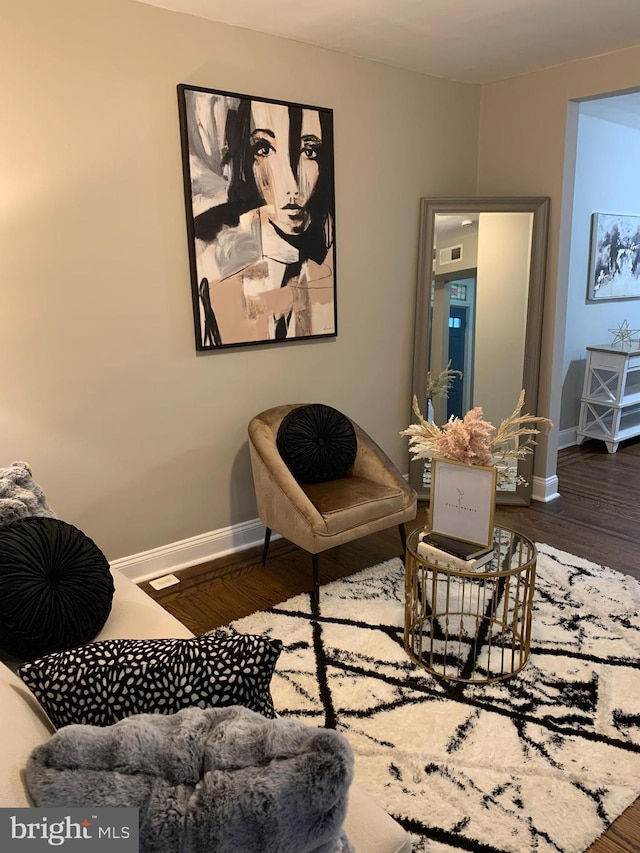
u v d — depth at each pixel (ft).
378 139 11.43
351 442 10.33
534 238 12.21
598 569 9.93
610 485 14.08
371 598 9.11
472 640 8.02
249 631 8.27
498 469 7.28
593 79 11.16
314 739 2.89
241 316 10.06
